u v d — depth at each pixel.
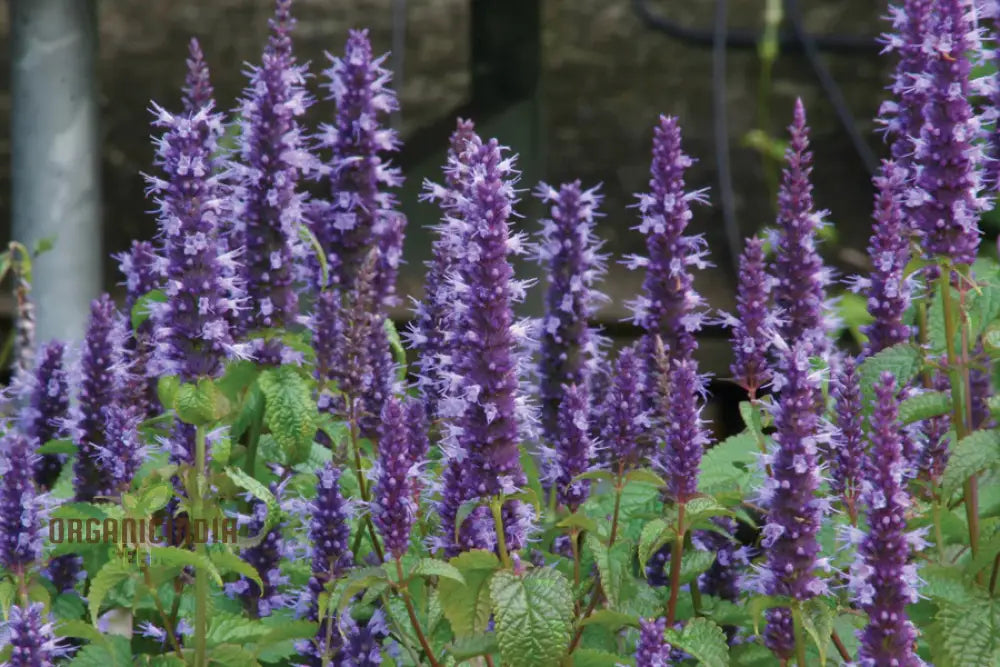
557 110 17.02
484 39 10.60
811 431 5.89
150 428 7.22
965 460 6.03
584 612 6.29
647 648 5.55
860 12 17.59
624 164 16.42
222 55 17.38
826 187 16.05
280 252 6.87
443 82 17.17
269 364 6.84
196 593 6.33
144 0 17.64
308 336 7.53
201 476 6.35
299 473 7.23
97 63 9.68
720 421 13.76
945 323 6.39
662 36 17.72
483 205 5.87
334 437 7.30
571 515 6.09
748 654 6.49
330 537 6.16
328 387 6.84
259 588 6.79
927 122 6.32
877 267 6.87
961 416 6.42
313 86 17.00
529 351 7.13
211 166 6.61
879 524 5.60
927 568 6.20
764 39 14.23
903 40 7.00
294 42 17.56
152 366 6.81
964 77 6.27
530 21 10.55
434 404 7.07
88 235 9.55
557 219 7.11
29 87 9.37
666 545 7.00
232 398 6.83
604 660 6.01
